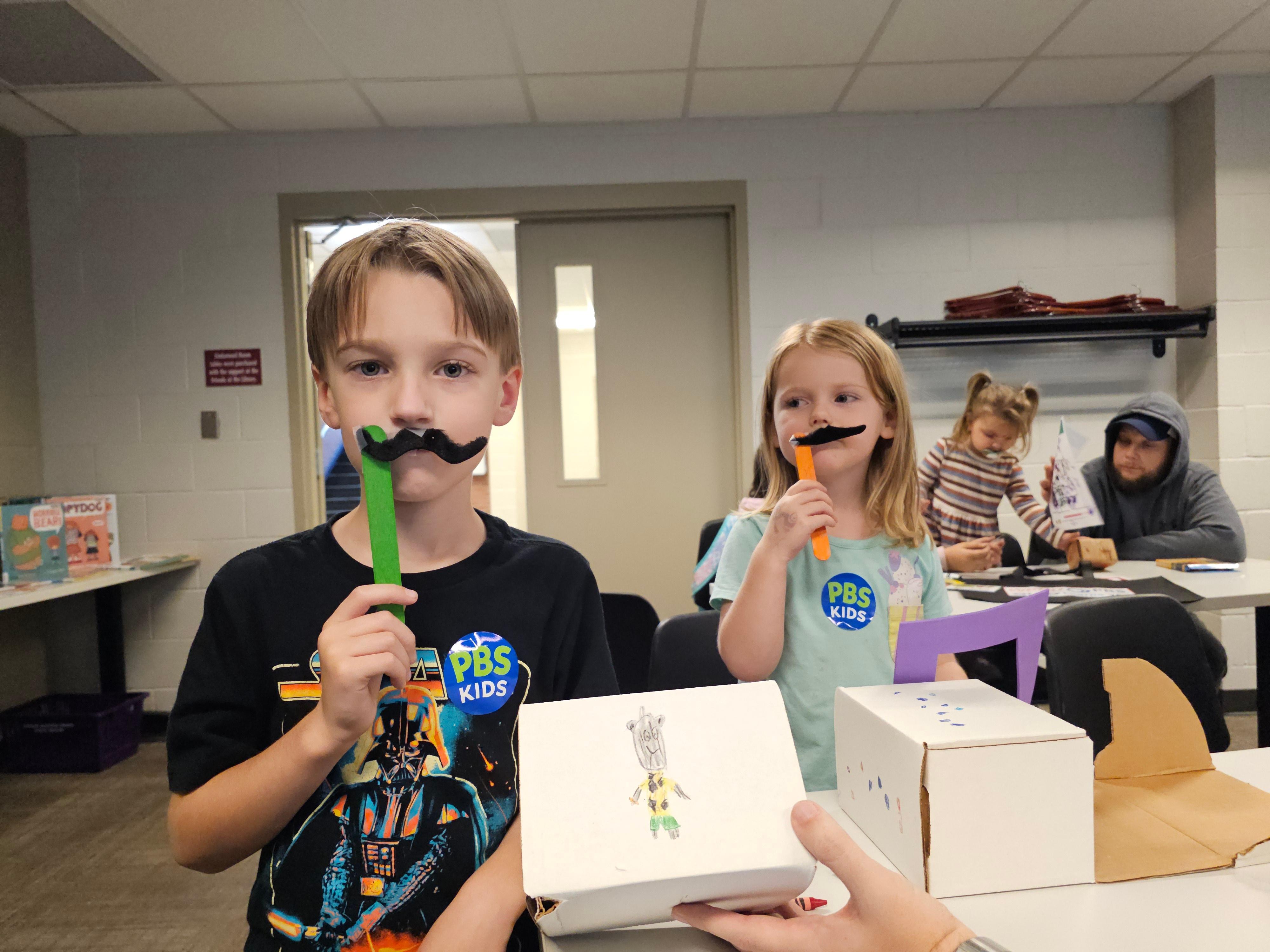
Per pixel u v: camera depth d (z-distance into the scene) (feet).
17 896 5.82
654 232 10.14
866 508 3.57
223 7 6.95
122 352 9.75
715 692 1.78
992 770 1.86
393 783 2.03
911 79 8.85
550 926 1.63
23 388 9.48
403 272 1.86
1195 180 9.52
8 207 9.34
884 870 1.49
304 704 2.02
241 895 5.80
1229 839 2.04
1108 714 3.97
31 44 7.45
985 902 1.84
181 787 1.97
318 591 2.12
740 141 9.76
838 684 3.26
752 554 3.45
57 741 8.36
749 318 9.86
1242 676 9.44
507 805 2.07
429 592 2.15
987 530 7.76
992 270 9.91
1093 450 9.93
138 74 8.09
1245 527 9.37
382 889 1.97
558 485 10.28
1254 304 9.27
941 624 2.32
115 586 9.45
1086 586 5.69
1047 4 7.41
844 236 9.86
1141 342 9.93
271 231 9.70
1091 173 9.88
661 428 10.25
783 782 1.65
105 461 9.79
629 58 8.11
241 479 9.79
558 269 10.14
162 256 9.71
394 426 1.87
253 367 9.75
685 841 1.55
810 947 1.50
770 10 7.32
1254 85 9.10
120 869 6.20
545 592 2.29
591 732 1.70
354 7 7.02
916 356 9.89
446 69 8.18
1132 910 1.80
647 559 10.30
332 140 9.67
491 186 9.72
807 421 3.25
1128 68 8.81
